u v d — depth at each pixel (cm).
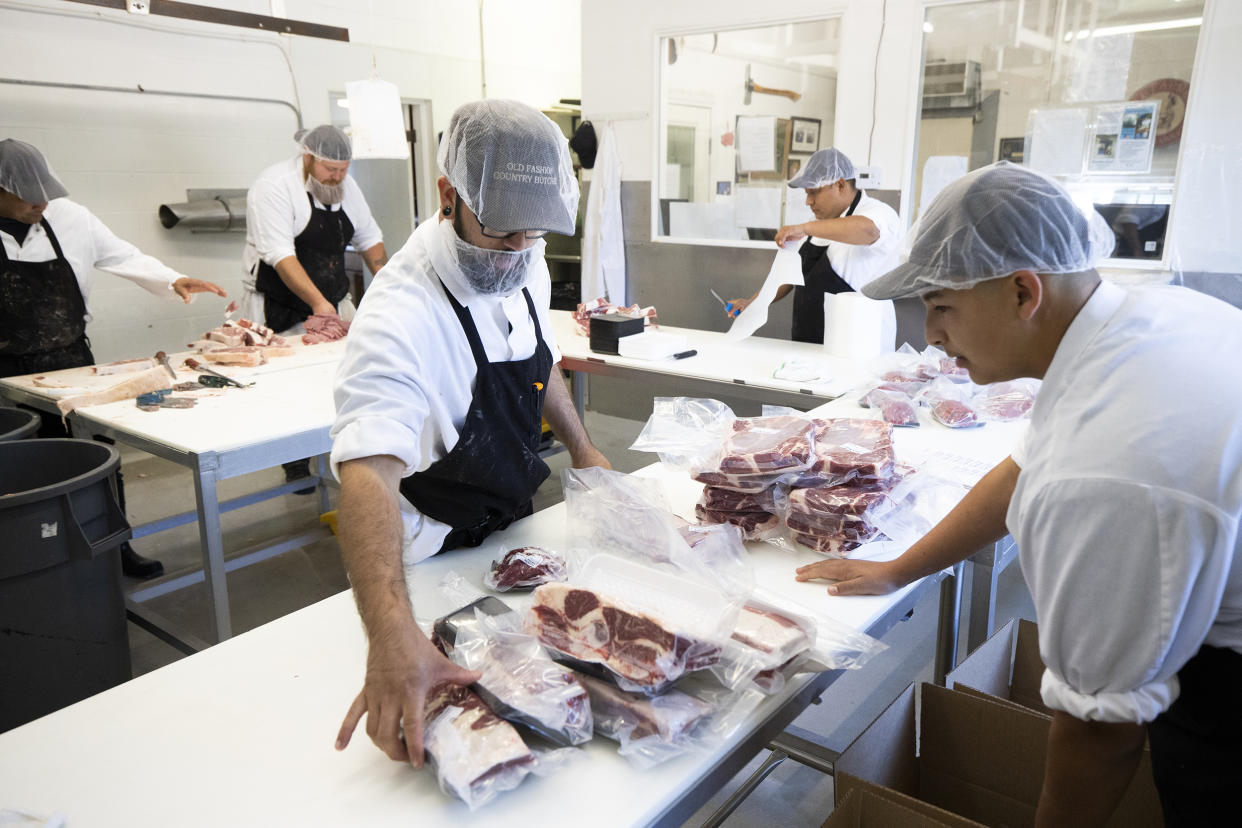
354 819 93
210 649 127
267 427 244
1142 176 367
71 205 334
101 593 211
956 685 144
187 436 235
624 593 124
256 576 336
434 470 152
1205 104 343
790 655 114
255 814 93
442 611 135
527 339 158
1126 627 83
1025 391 251
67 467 235
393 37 593
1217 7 331
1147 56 354
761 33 451
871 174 426
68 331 332
